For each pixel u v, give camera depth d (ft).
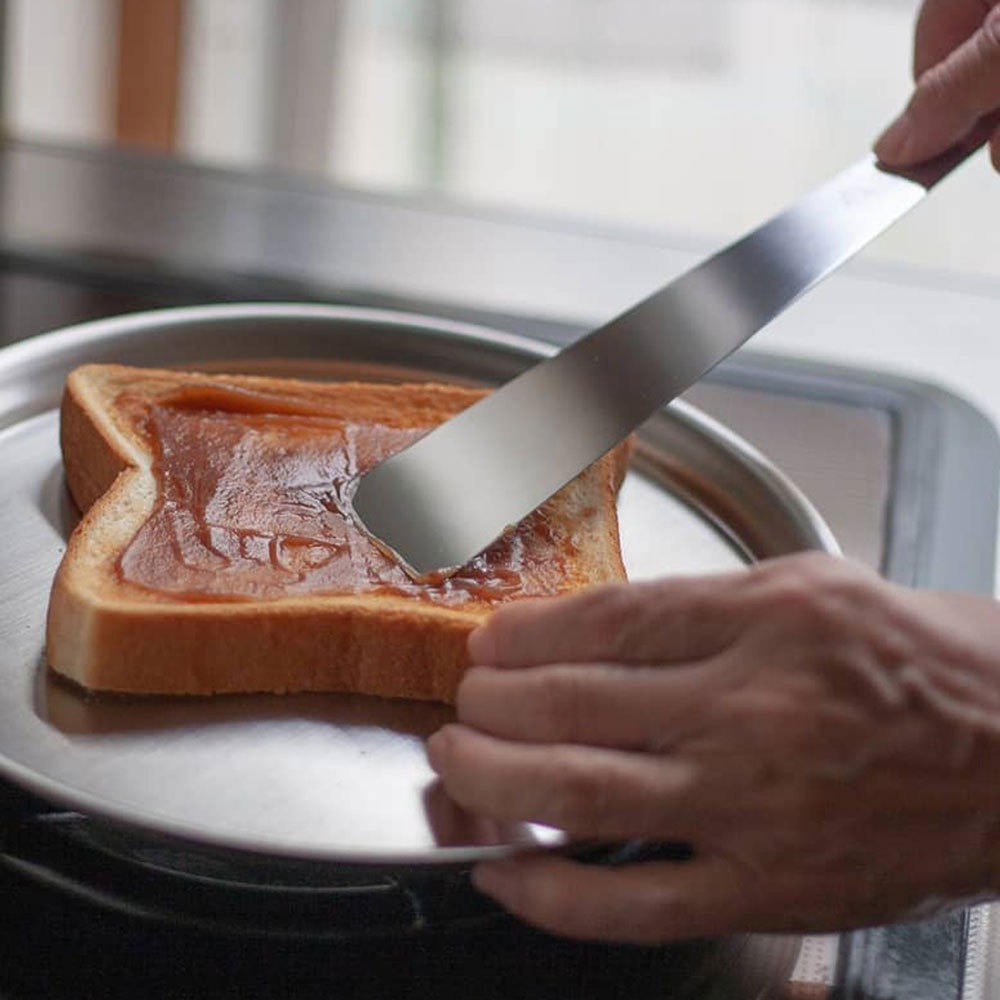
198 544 2.20
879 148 2.59
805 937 2.02
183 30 5.69
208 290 3.26
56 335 2.71
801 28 7.91
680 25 7.84
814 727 1.77
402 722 2.13
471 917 1.99
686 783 1.79
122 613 2.08
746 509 2.55
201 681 2.12
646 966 1.97
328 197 3.91
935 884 1.86
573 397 2.35
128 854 2.00
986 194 7.45
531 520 2.33
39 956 1.89
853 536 2.68
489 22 7.79
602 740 1.84
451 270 3.53
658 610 1.84
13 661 2.14
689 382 2.34
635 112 7.95
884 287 3.69
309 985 1.90
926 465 2.89
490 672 1.89
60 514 2.43
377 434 2.44
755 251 2.48
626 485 2.60
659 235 3.87
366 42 7.75
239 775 2.03
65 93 5.30
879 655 1.80
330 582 2.18
